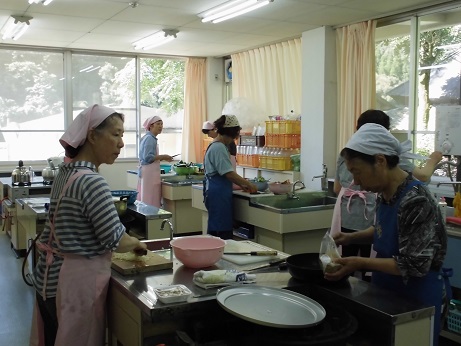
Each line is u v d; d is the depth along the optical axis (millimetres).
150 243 2508
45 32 5859
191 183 5809
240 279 1797
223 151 3826
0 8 4684
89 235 1792
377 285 1805
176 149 8172
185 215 5918
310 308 1564
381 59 5145
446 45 4508
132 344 1753
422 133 4711
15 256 5121
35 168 7172
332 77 5410
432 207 1594
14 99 7027
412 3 4352
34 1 4348
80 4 4508
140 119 7852
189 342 1559
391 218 1686
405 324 1495
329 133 5434
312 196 4082
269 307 1575
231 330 1653
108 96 7594
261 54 6730
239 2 4422
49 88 7211
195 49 7109
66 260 1788
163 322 1697
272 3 4383
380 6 4449
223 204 3855
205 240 2227
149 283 1811
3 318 3551
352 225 2965
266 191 4141
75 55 7270
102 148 1859
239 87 7316
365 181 1671
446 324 3111
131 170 7277
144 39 6312
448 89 4516
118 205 3359
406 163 2268
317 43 5438
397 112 5020
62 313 1766
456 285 2949
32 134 7199
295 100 6184
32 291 4105
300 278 1798
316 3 4367
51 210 1836
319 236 3711
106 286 1865
